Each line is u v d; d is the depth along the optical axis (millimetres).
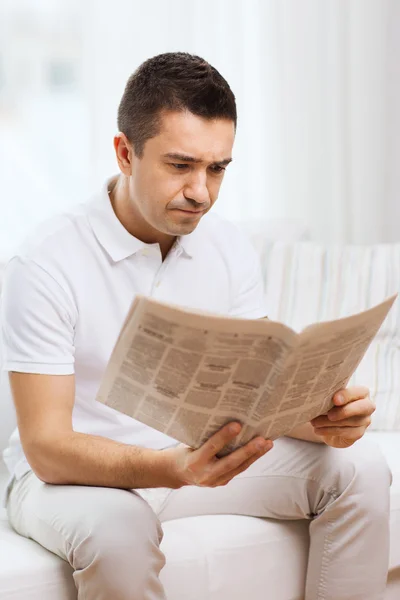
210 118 1666
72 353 1767
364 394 1673
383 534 1839
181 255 1927
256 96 3205
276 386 1434
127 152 1773
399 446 2271
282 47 3223
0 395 2135
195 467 1520
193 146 1654
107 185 1911
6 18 2943
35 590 1581
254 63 3184
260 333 1364
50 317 1731
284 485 1877
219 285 1980
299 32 3250
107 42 2871
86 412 1865
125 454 1605
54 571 1604
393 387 2469
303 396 1521
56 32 3014
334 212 3418
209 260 1973
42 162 3045
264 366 1418
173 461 1562
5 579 1559
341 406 1666
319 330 1398
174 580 1719
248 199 3219
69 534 1566
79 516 1569
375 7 3412
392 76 3584
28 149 3021
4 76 2965
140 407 1481
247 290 2035
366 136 3457
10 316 1733
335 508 1822
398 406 2436
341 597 1841
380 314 1513
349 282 2598
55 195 3068
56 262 1785
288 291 2588
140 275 1868
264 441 1524
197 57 1722
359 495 1813
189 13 3004
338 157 3391
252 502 1905
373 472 1834
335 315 2557
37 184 3043
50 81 3029
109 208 1853
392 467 2113
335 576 1839
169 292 1910
